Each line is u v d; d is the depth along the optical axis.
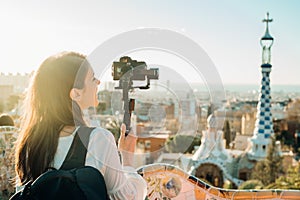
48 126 1.73
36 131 1.74
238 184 16.69
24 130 1.78
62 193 1.58
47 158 1.72
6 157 3.16
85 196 1.57
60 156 1.72
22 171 1.82
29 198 1.60
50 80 1.72
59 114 1.72
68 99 1.72
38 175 1.74
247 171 19.62
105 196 1.62
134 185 1.81
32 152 1.74
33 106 1.76
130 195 1.74
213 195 2.79
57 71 1.72
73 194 1.57
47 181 1.59
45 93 1.72
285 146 29.02
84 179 1.60
